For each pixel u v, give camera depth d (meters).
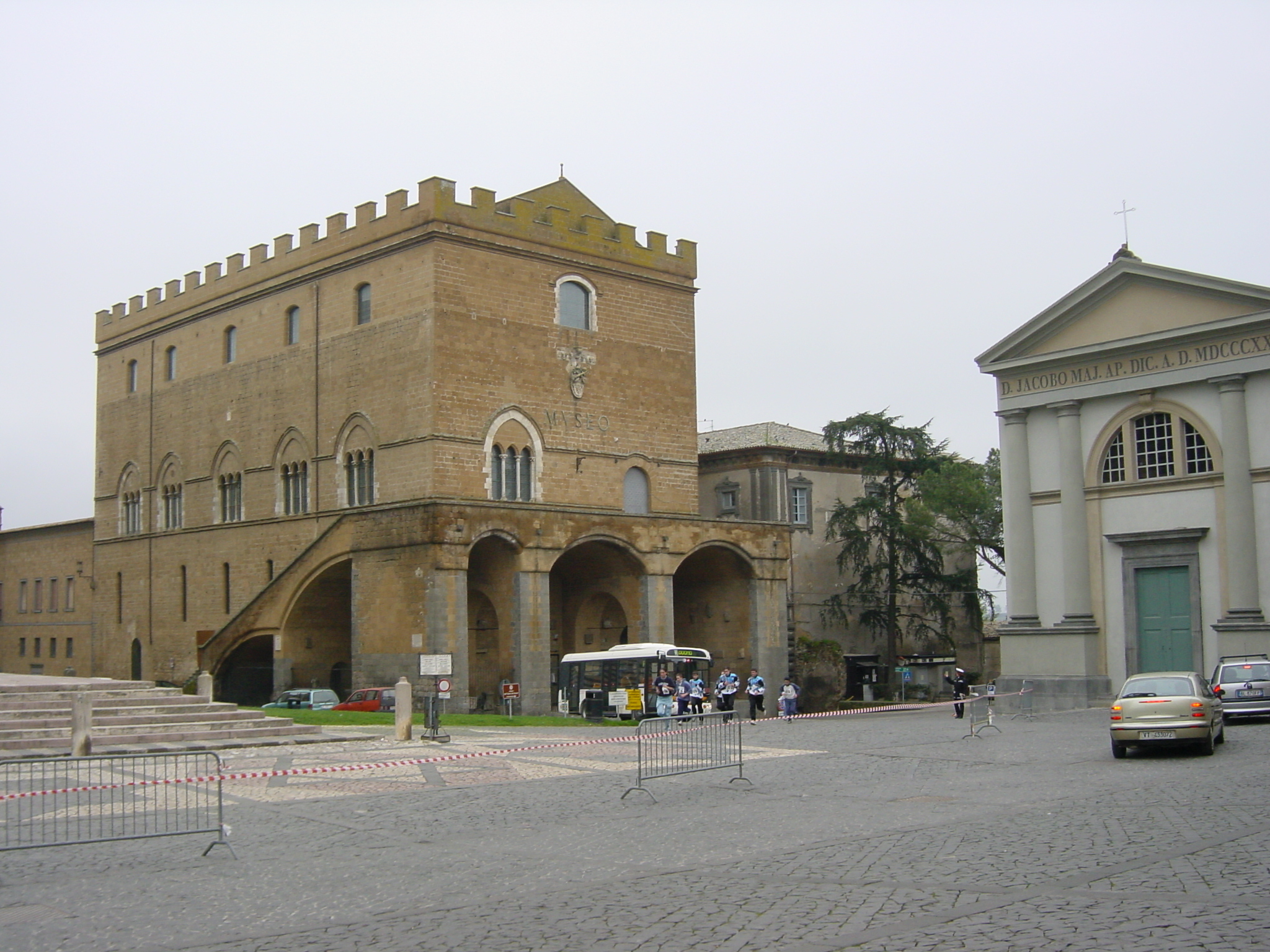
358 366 60.06
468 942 12.56
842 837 18.23
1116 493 49.19
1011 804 21.38
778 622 63.69
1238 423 45.75
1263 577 45.12
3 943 13.16
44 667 86.88
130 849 18.64
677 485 65.31
